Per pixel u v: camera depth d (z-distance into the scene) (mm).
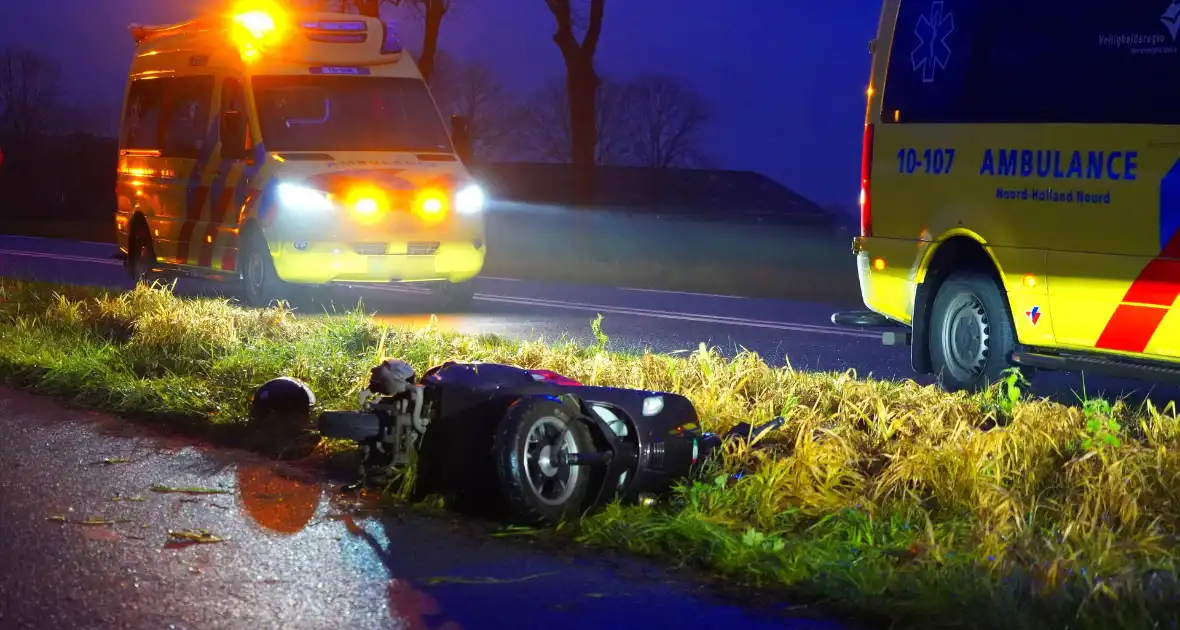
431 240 14609
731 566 5285
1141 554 5285
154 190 16766
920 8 10156
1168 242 8484
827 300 18328
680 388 8414
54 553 5496
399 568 5363
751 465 6789
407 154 14914
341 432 6336
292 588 5098
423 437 6391
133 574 5234
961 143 9797
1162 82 8594
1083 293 8992
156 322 10789
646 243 30359
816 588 5059
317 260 14086
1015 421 7023
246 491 6555
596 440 6168
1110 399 9875
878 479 6406
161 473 6906
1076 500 6090
